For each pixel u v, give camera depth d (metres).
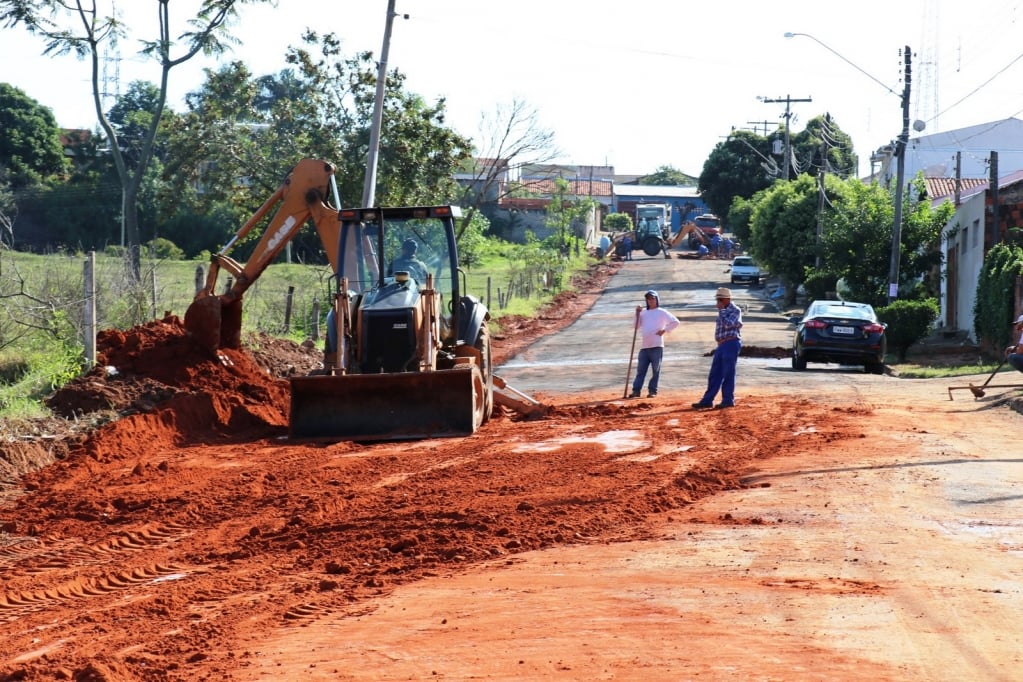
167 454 14.01
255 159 39.81
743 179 101.44
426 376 14.67
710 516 9.60
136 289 22.02
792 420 15.54
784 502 10.12
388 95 38.91
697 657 5.86
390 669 5.89
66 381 16.02
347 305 15.13
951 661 5.72
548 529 9.16
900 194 35.34
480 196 46.41
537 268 63.16
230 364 17.47
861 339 24.62
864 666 5.66
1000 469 11.50
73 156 75.44
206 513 10.50
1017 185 34.72
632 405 18.11
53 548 9.38
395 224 15.95
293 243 61.22
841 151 94.75
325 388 14.77
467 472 12.02
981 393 17.50
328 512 10.26
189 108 41.81
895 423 14.95
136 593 7.88
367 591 7.59
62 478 12.35
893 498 10.12
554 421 16.33
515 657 6.00
